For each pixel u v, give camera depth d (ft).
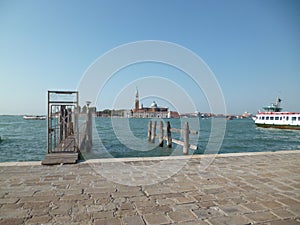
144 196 13.25
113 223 10.01
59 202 12.13
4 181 15.48
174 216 10.80
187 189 14.58
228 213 11.21
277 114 147.84
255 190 14.56
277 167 20.71
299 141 92.27
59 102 26.73
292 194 13.88
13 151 49.44
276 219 10.65
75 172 17.98
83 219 10.32
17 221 10.05
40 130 105.09
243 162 22.66
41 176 16.76
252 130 142.51
